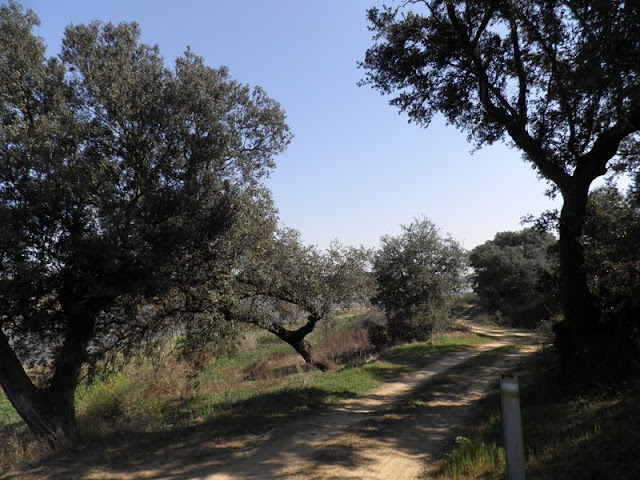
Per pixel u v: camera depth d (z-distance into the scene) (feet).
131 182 35.09
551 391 32.14
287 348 92.12
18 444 27.96
